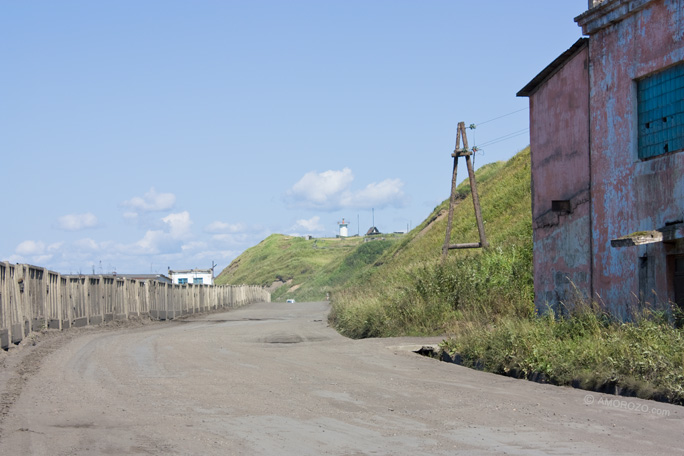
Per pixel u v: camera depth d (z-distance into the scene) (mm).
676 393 9125
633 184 14008
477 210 33188
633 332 11742
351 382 11102
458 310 21109
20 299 17406
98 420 7855
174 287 39625
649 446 6543
